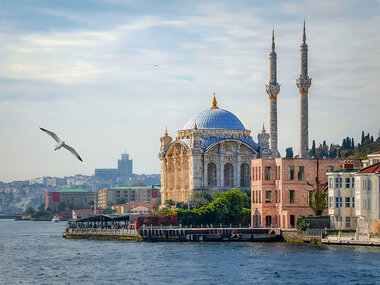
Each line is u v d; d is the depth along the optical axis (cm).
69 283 15762
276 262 17975
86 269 18025
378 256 18488
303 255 19138
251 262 18175
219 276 16112
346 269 16525
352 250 19888
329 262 17625
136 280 15888
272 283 15088
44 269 18350
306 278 15575
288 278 15612
